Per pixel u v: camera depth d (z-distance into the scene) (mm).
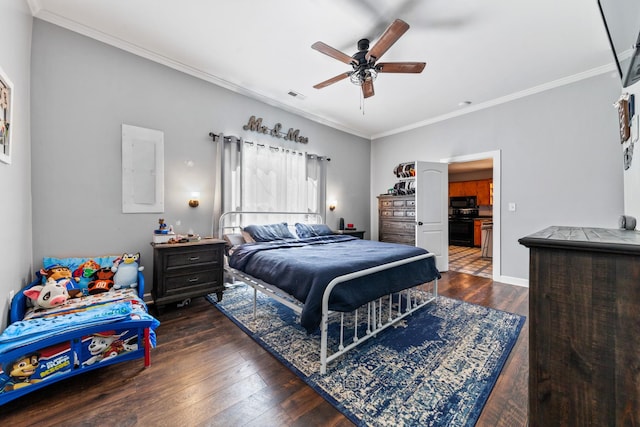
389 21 2186
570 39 2395
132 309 1730
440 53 2611
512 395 1404
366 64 2281
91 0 2035
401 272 2242
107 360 1538
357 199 5312
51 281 1909
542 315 786
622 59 1319
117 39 2498
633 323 666
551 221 3268
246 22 2242
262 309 2586
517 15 2096
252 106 3625
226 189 3293
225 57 2779
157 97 2803
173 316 2416
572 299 743
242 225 3475
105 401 1348
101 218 2475
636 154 1552
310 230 3775
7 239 1660
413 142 4848
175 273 2494
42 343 1335
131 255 2455
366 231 5512
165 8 2102
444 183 4402
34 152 2135
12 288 1717
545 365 780
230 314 2463
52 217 2229
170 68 2891
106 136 2496
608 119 2877
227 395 1396
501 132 3691
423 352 1816
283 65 2916
